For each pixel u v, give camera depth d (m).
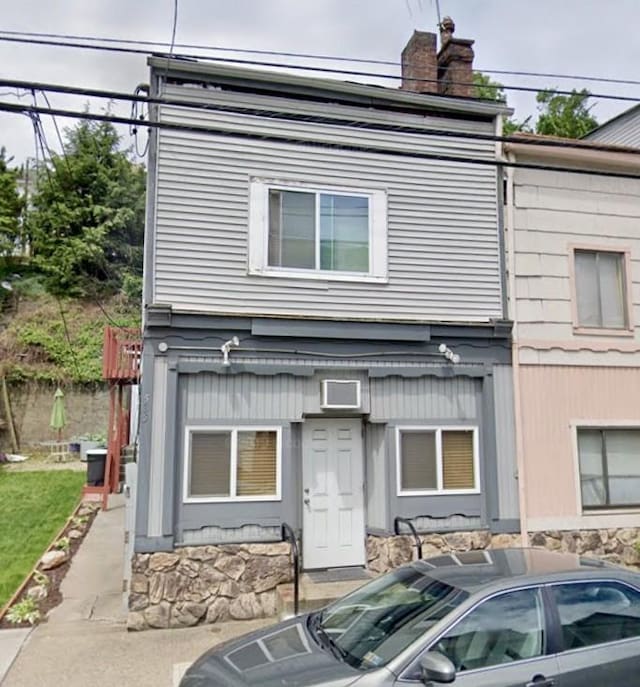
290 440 8.50
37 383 23.03
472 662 3.81
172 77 8.55
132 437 17.38
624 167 10.41
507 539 8.99
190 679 4.21
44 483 16.30
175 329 8.20
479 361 9.35
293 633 4.57
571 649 4.00
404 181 9.38
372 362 8.94
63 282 28.89
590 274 10.14
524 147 9.82
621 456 9.82
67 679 5.86
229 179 8.63
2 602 8.08
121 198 31.20
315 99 9.09
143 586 7.54
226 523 8.05
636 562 9.40
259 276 8.59
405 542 8.68
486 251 9.62
